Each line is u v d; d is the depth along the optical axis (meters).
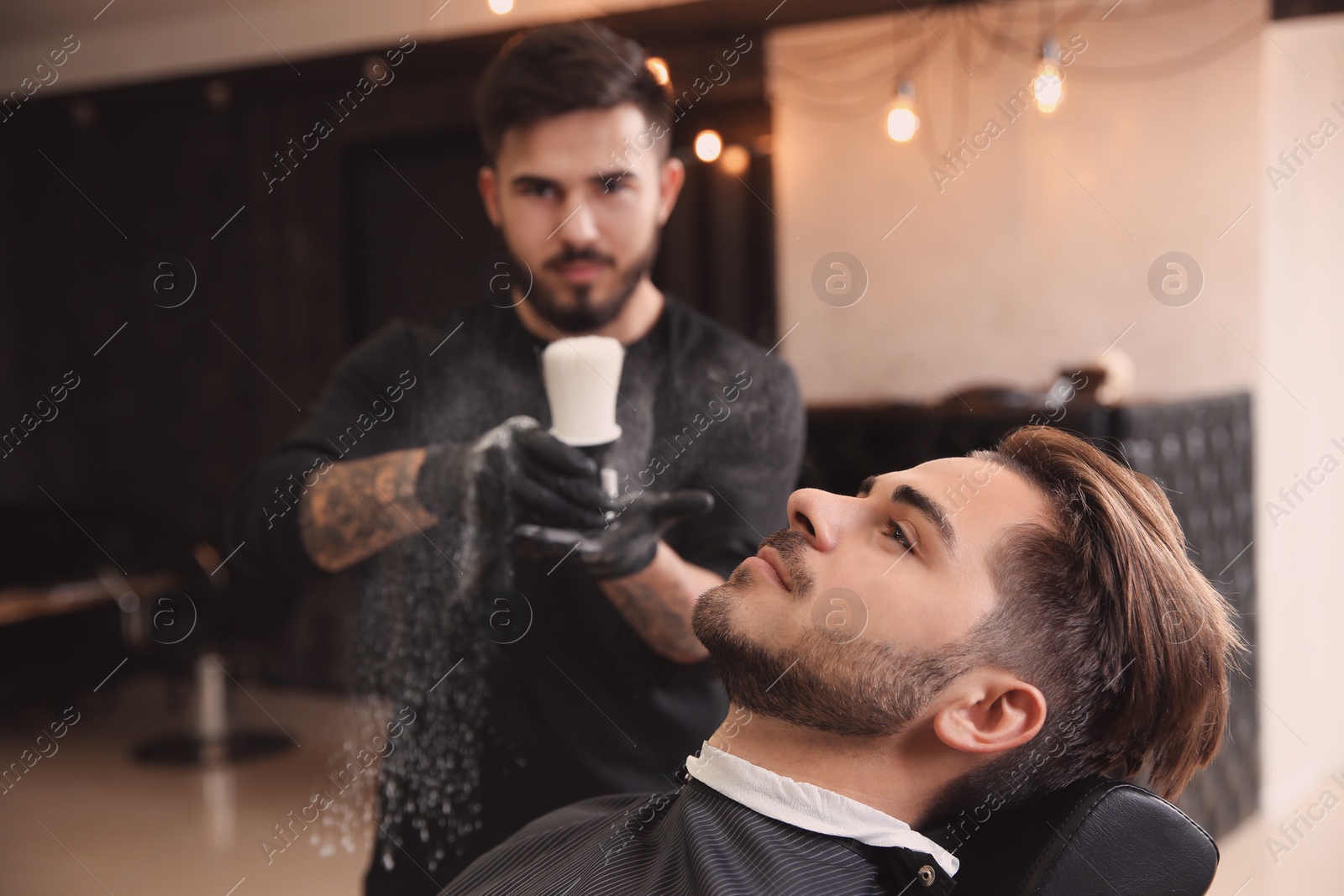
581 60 1.23
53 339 4.76
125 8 3.71
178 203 4.45
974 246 3.27
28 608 3.50
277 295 4.29
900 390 3.40
